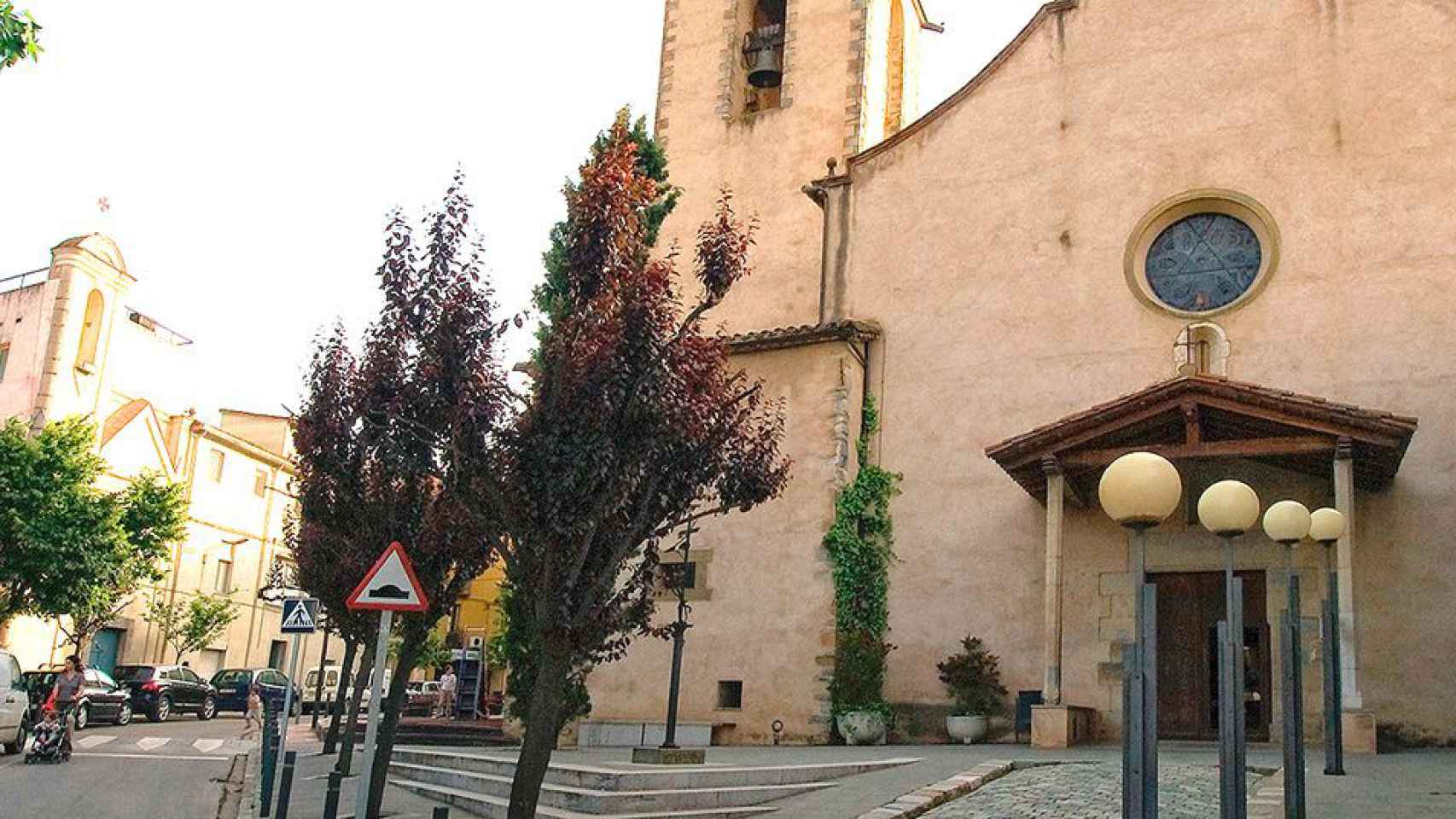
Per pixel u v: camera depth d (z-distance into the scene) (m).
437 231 10.10
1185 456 15.84
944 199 21.27
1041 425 19.41
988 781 11.98
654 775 11.78
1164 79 19.95
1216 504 8.32
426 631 12.09
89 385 35.22
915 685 19.20
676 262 25.30
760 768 12.49
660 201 19.89
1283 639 8.66
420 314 9.96
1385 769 12.54
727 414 9.77
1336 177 18.33
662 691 19.84
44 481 28.48
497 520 9.53
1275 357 18.05
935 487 19.92
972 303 20.50
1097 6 20.78
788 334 20.34
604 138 15.84
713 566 20.03
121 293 36.62
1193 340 18.56
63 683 19.03
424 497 12.44
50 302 34.56
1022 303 20.09
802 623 19.17
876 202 21.92
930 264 21.05
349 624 16.55
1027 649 18.59
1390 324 17.48
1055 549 16.70
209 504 41.44
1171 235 19.52
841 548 19.28
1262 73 19.22
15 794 14.56
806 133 25.02
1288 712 8.52
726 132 25.81
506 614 19.59
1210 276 19.06
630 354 9.08
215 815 13.21
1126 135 20.02
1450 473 16.69
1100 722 17.84
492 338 9.66
